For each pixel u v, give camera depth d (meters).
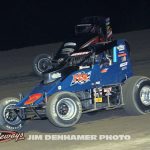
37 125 17.62
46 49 40.12
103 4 45.28
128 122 16.58
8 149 14.48
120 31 45.94
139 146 13.55
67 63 17.22
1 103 16.70
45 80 16.66
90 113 18.39
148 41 40.16
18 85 27.02
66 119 15.72
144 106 17.27
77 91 16.53
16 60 36.72
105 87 17.12
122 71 17.75
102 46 17.55
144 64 30.08
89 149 13.66
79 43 26.20
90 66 16.94
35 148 14.33
